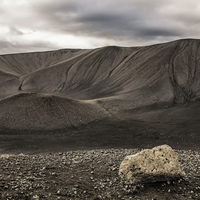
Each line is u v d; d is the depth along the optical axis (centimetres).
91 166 1086
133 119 4800
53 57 17550
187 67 8088
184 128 3894
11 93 10769
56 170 996
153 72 8306
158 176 848
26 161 1123
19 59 16950
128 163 872
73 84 11106
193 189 830
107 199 748
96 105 5625
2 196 689
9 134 3669
